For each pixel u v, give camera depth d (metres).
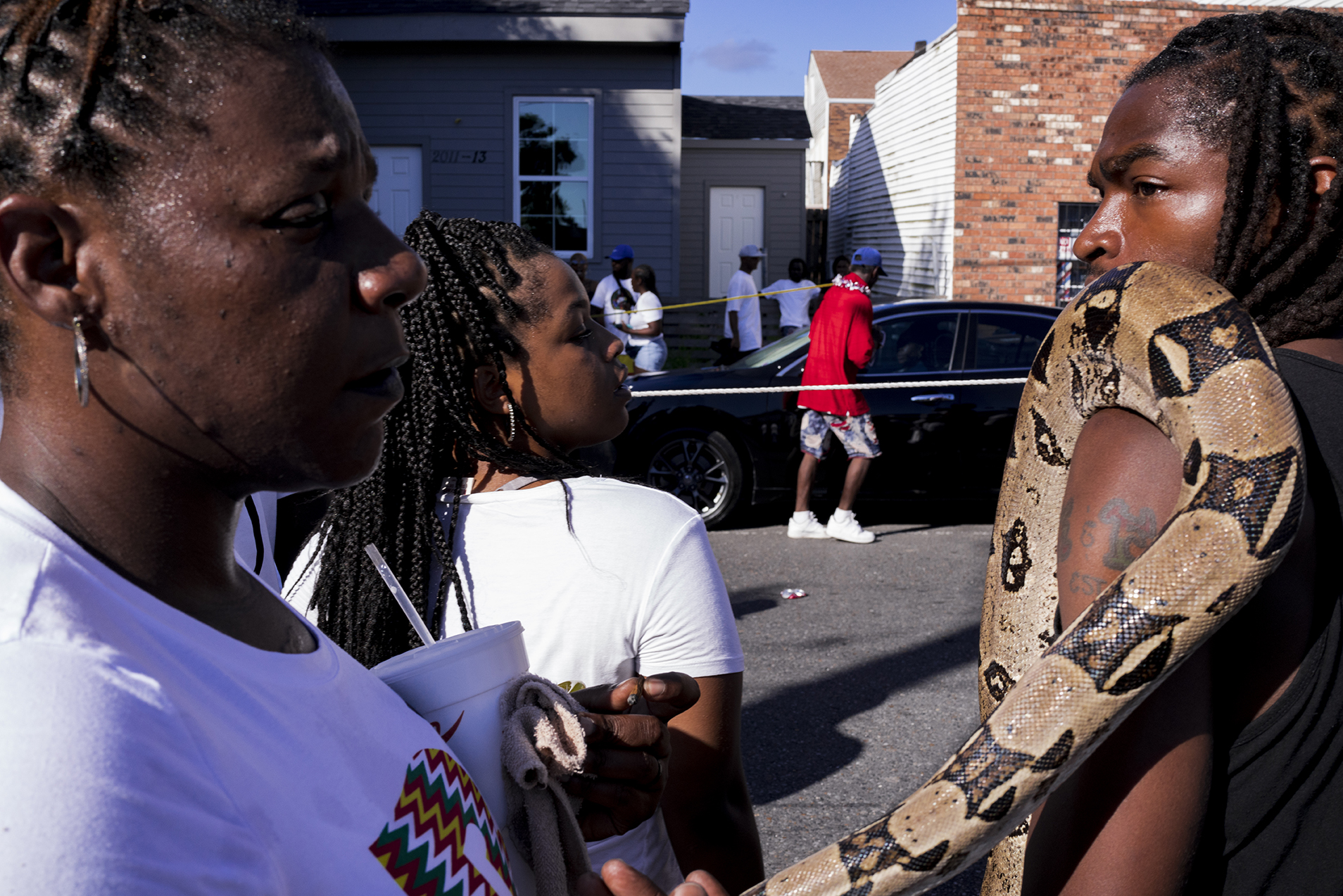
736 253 21.58
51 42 0.65
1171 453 1.01
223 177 0.67
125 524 0.70
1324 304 1.10
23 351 0.68
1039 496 1.22
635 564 1.45
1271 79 1.11
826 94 31.25
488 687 1.10
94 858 0.53
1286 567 0.99
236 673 0.71
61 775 0.54
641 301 11.06
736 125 21.97
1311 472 1.02
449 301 1.58
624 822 1.20
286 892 0.68
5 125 0.64
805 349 7.91
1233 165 1.12
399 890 0.76
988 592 1.30
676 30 13.28
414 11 13.06
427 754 0.87
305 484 0.77
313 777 0.73
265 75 0.69
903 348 7.79
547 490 1.51
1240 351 0.98
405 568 1.54
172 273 0.66
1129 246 1.24
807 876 1.04
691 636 1.47
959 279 14.31
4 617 0.59
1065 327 1.17
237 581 0.82
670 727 1.51
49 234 0.65
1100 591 1.01
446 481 1.60
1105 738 0.96
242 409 0.70
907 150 17.23
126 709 0.59
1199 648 0.96
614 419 1.73
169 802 0.59
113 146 0.64
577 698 1.22
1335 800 0.98
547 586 1.44
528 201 14.05
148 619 0.67
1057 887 0.98
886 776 3.98
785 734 4.37
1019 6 13.84
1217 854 1.01
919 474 7.66
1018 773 0.96
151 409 0.69
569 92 13.74
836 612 5.96
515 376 1.62
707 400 7.72
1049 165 14.14
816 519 8.23
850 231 23.38
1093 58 13.92
